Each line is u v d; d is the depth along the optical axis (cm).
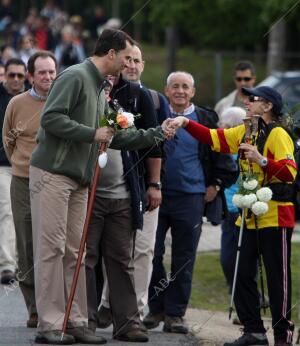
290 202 2341
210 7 7506
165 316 2625
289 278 2347
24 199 2638
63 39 6669
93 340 2314
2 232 3078
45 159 2259
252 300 2375
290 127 2375
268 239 2334
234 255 2777
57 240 2264
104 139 2223
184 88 2662
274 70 6344
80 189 2305
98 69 2283
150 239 2536
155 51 8506
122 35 2286
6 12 9344
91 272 2383
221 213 2722
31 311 2562
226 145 2391
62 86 2241
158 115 2597
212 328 2681
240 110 2831
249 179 2305
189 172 2642
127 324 2392
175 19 7569
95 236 2378
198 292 3134
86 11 10419
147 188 2508
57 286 2275
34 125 2661
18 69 3062
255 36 7594
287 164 2300
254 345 2375
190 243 2642
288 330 2355
